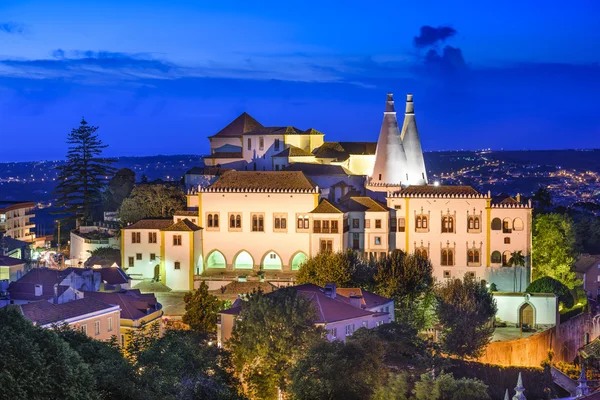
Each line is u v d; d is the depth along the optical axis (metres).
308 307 103.62
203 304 127.50
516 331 141.38
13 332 69.56
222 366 101.56
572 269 175.75
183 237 159.88
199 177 197.50
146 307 119.19
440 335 130.50
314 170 182.50
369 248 162.00
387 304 130.12
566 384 123.00
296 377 92.75
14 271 139.75
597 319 154.00
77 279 124.62
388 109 183.75
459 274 160.12
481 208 159.50
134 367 78.00
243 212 164.88
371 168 196.62
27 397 66.44
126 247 164.12
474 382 89.38
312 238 160.62
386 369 96.00
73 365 70.75
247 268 165.50
